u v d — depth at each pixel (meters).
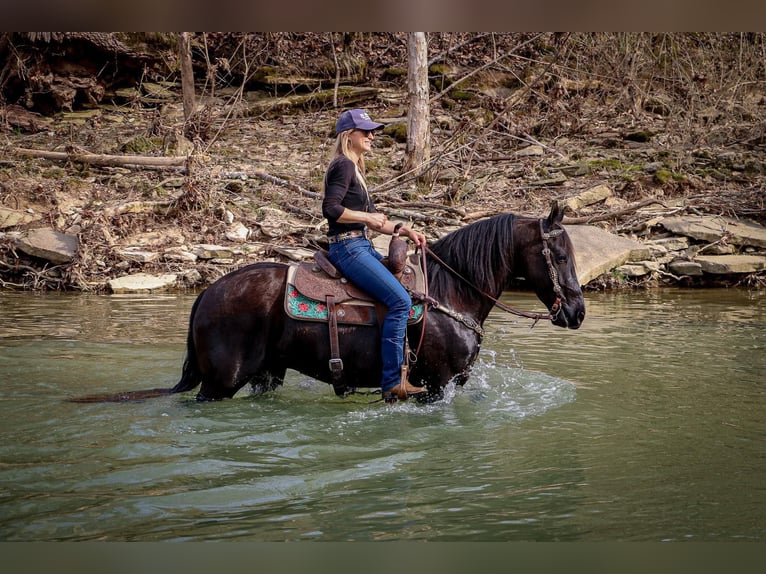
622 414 5.48
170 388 5.66
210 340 5.11
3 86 16.09
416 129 13.80
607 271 11.20
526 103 16.94
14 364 6.54
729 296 10.62
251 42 17.83
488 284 5.35
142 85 17.52
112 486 4.08
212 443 4.71
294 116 17.16
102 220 11.32
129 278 10.51
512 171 14.30
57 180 12.49
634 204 12.53
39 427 4.91
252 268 5.29
